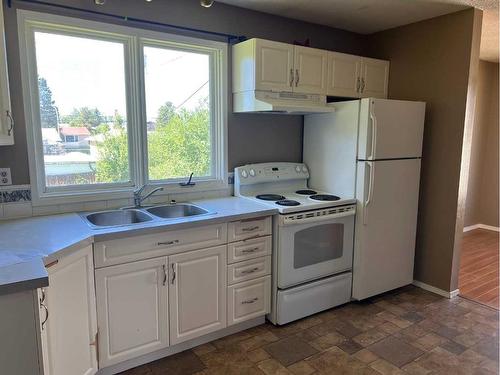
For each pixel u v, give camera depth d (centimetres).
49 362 169
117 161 269
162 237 221
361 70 337
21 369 132
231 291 256
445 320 287
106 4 244
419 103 314
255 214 255
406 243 331
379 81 353
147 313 222
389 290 327
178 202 288
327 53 311
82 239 187
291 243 270
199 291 241
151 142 281
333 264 297
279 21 322
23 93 224
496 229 536
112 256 206
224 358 237
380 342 256
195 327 243
